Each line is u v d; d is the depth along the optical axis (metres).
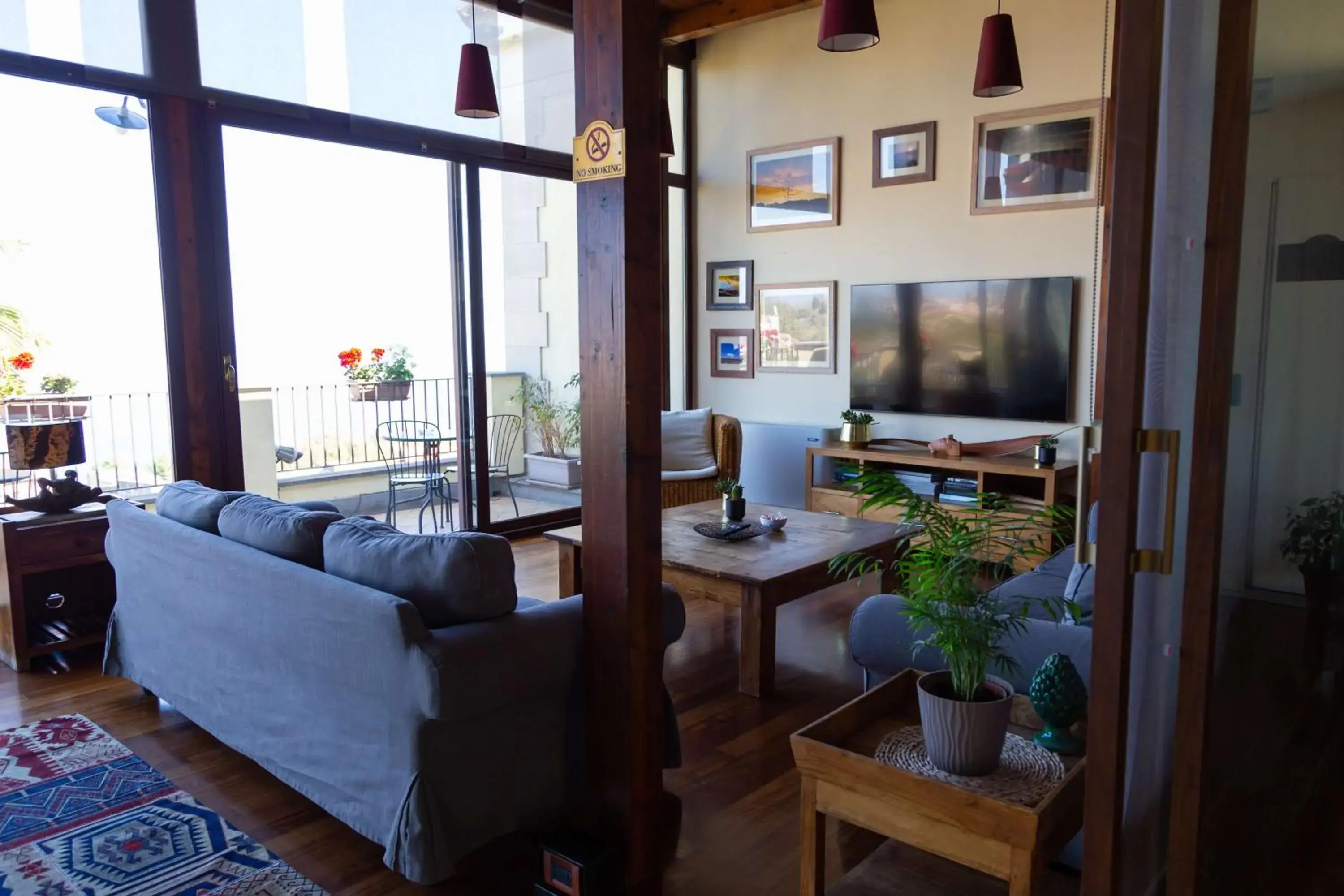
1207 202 1.40
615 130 1.95
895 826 1.76
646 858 2.18
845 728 1.93
